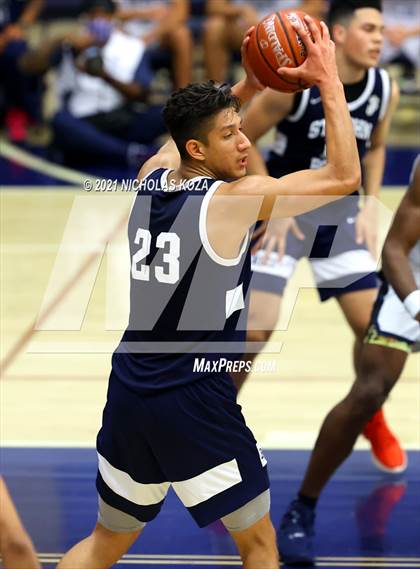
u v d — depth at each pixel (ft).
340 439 25.86
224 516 20.15
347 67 28.91
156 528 27.78
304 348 42.22
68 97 77.87
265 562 20.53
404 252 24.70
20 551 17.98
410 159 79.20
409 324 25.98
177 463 19.88
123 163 77.82
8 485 29.99
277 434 33.71
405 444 33.32
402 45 81.61
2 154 81.97
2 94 87.10
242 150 19.95
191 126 19.67
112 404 20.31
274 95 28.04
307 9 79.10
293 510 26.58
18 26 85.15
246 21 78.95
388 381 26.00
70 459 31.91
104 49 75.31
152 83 78.95
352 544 26.68
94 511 28.43
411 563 25.61
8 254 53.88
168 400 19.62
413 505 29.04
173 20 80.12
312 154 29.32
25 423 34.73
